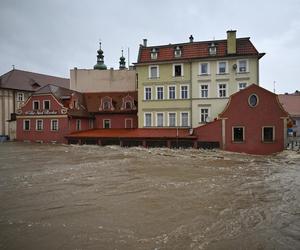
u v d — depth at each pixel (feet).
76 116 141.90
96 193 44.83
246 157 91.56
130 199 41.47
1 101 171.83
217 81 124.36
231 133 108.06
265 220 32.89
